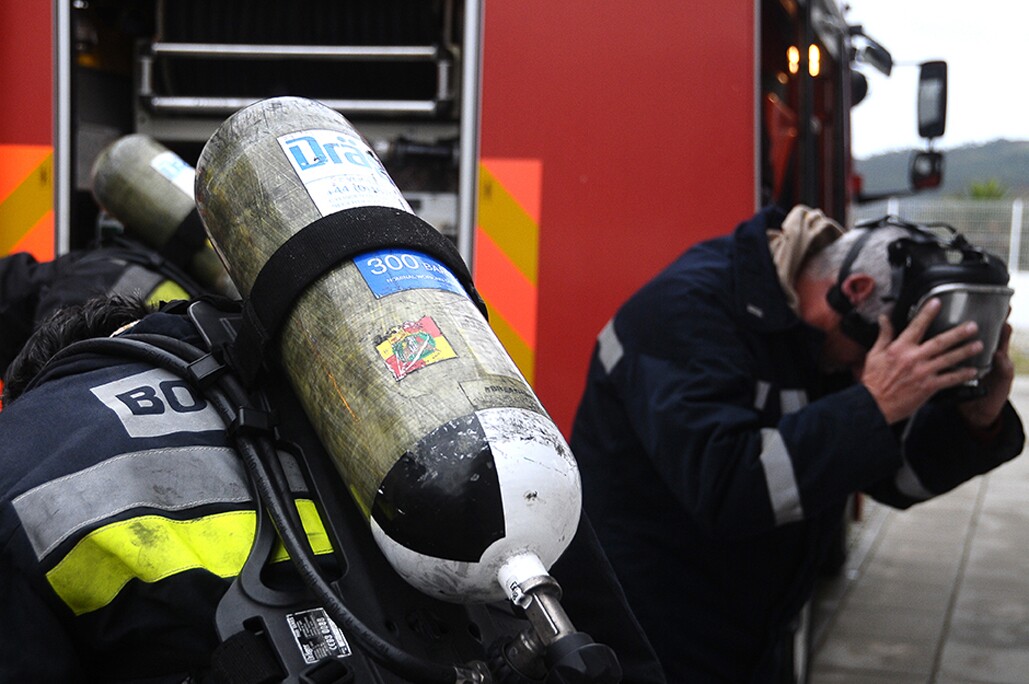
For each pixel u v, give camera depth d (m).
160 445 1.17
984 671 4.51
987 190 25.59
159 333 1.35
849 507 5.97
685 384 2.25
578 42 3.31
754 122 3.26
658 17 3.30
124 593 1.10
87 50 3.75
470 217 3.34
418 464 1.05
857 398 2.17
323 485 1.21
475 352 1.12
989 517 7.24
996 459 2.60
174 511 1.14
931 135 5.10
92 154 3.79
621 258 3.29
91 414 1.17
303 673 1.06
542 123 3.32
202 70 3.88
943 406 2.60
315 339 1.15
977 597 5.52
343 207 1.20
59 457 1.13
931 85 5.09
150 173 2.81
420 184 3.81
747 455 2.16
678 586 2.40
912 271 2.19
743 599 2.42
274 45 3.80
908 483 2.65
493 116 3.34
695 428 2.19
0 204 3.37
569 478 1.09
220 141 1.28
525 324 3.32
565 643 1.01
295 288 1.16
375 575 1.17
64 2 3.37
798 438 2.15
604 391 2.44
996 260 2.22
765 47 3.73
